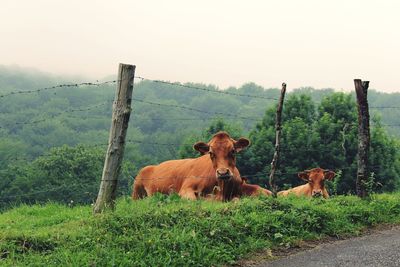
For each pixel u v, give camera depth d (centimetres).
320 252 971
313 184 1797
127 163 6253
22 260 827
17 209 1481
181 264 844
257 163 3209
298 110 3588
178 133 14275
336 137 3212
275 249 975
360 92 1309
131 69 1048
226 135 1404
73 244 882
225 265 883
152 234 912
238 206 1089
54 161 5597
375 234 1113
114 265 810
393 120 14562
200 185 1457
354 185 3078
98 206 1039
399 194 1462
